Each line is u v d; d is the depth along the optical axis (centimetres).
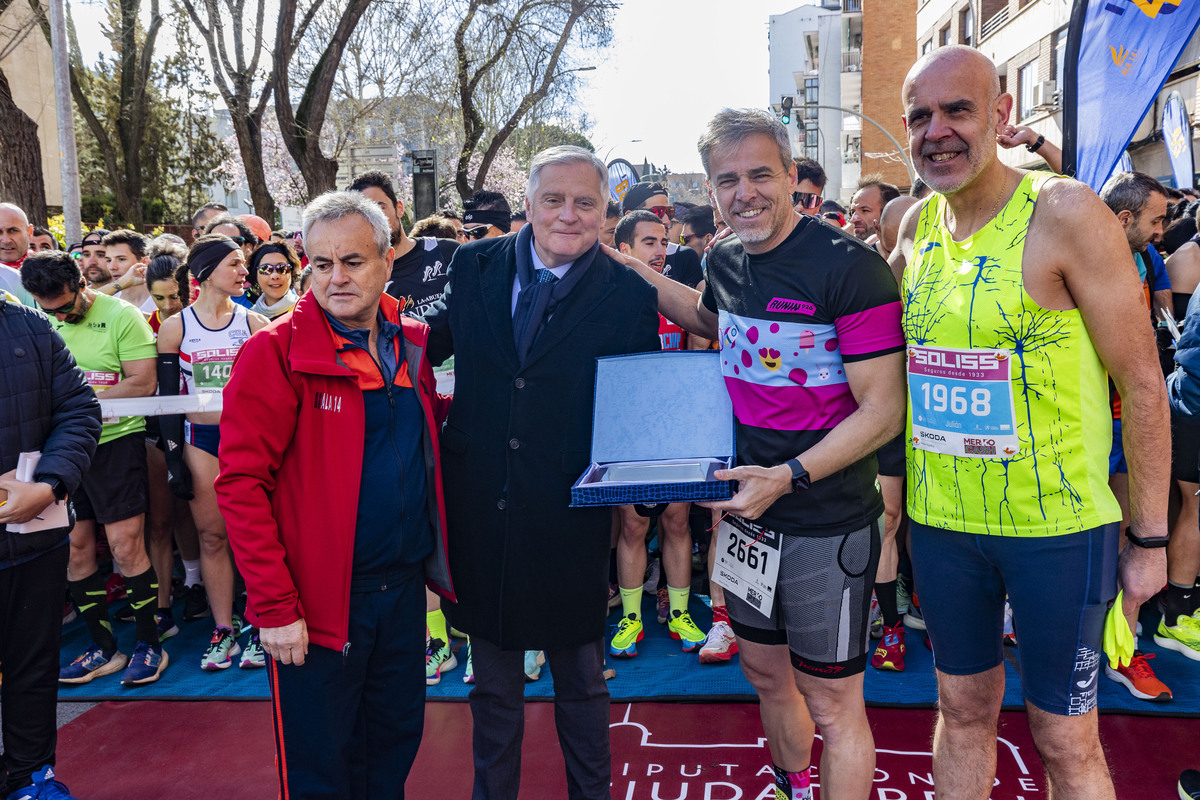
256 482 203
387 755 233
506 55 1734
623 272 242
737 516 233
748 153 204
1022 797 260
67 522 262
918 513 207
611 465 220
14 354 254
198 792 284
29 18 1556
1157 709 311
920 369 199
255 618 203
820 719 225
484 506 233
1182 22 248
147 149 2516
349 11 1298
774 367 216
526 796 276
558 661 243
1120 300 174
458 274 246
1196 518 354
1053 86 1616
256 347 204
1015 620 197
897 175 2858
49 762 271
